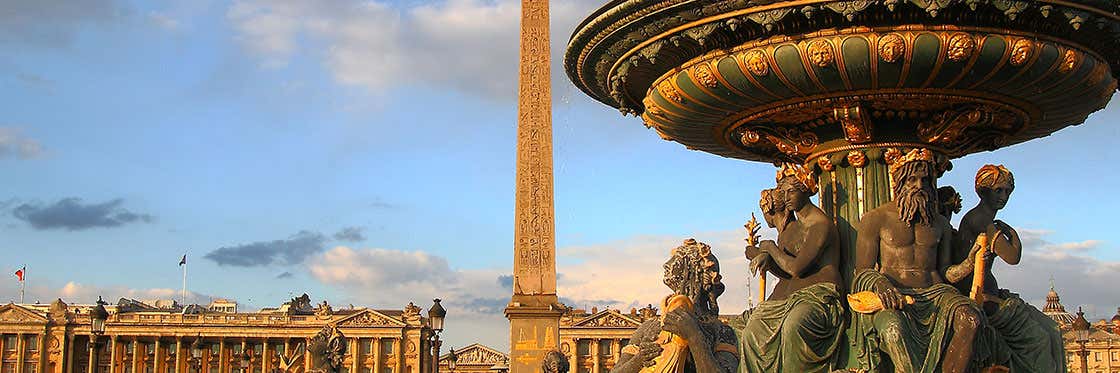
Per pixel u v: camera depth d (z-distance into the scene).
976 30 7.30
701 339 7.06
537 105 41.38
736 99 8.12
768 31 7.43
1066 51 7.56
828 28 7.38
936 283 7.88
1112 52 8.04
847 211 8.33
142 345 118.25
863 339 7.73
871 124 8.12
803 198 8.21
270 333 116.25
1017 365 7.82
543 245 42.62
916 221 7.97
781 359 7.82
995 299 7.89
